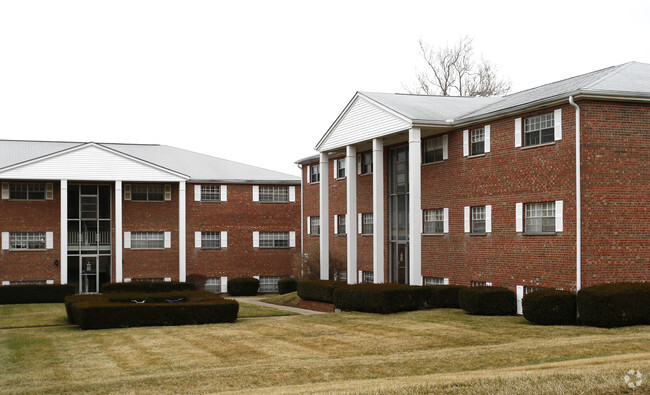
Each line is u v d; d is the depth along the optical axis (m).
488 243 30.36
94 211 49.16
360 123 36.56
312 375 16.38
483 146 30.91
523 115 28.23
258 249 53.22
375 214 34.72
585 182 24.95
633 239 25.33
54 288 43.56
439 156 34.12
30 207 47.19
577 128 25.12
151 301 32.91
